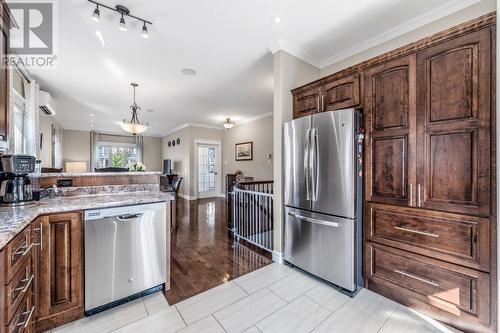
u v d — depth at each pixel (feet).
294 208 7.95
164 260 6.56
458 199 4.90
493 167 4.45
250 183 11.94
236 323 5.31
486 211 4.53
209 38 8.33
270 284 7.01
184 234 12.03
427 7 6.75
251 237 10.66
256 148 21.50
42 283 4.87
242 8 6.73
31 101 10.94
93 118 21.52
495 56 4.42
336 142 6.63
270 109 18.63
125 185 7.64
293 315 5.59
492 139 4.46
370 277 6.45
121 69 10.89
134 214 6.01
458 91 4.88
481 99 4.58
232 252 9.59
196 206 20.13
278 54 8.68
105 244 5.60
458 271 4.90
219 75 11.66
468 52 4.74
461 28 4.80
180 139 26.53
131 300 6.15
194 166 24.66
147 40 8.41
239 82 12.62
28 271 4.25
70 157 26.22
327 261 6.87
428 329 5.05
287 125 8.18
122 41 8.45
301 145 7.63
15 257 3.62
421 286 5.47
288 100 8.82
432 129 5.26
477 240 4.65
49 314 4.97
